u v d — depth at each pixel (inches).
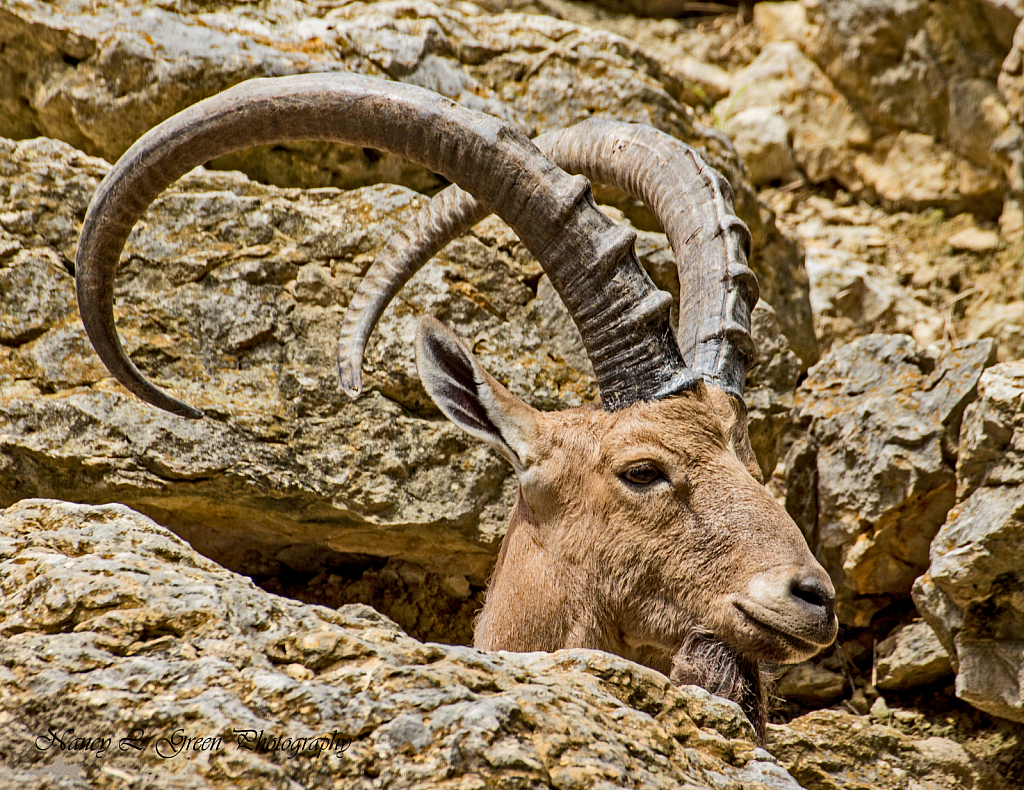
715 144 920.9
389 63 826.8
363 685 338.3
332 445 700.7
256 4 826.8
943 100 1171.3
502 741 319.3
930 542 762.2
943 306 1068.5
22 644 341.1
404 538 722.8
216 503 685.3
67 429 660.7
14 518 416.5
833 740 663.1
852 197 1227.9
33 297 692.1
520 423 518.0
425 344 514.6
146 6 786.2
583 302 494.9
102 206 477.4
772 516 475.2
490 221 792.3
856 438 787.4
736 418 531.2
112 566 373.7
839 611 787.4
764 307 843.4
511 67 882.8
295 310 725.3
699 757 361.1
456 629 777.6
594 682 370.3
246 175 778.8
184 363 697.6
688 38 1352.1
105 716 319.9
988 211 1172.5
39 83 773.9
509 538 553.3
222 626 352.5
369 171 812.0
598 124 631.2
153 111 770.8
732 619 467.5
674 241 583.8
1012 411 679.7
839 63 1206.9
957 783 661.3
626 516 491.2
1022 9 1098.1
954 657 681.6
